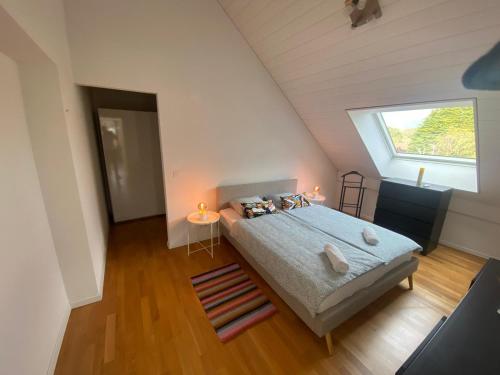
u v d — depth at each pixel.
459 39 1.53
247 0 2.26
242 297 2.12
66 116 1.62
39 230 1.52
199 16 2.46
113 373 1.42
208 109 2.77
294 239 2.27
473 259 2.90
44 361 1.36
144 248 2.97
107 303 1.98
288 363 1.52
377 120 3.25
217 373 1.44
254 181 3.44
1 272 1.06
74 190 1.72
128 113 3.50
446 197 2.92
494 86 1.69
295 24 2.16
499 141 2.03
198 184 2.96
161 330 1.73
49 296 1.54
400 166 3.63
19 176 1.34
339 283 1.61
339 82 2.52
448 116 2.75
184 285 2.26
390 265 2.02
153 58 2.30
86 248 1.87
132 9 2.11
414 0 1.47
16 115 1.37
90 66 2.03
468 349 0.91
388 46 1.85
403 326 1.85
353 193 4.45
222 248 3.02
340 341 1.70
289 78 2.94
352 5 1.62
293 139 3.68
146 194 3.94
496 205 2.75
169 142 2.62
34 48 1.24
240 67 2.86
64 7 1.84
